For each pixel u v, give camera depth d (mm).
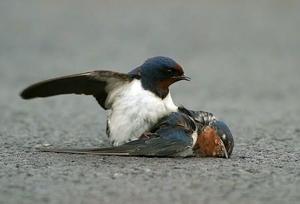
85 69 25250
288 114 17094
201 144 9898
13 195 7797
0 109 17375
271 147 11695
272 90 21922
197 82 23422
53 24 36562
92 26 36281
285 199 7750
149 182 8453
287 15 39500
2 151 10781
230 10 40875
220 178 8734
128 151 9602
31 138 12523
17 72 24922
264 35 34188
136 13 39875
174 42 32344
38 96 10586
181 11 40438
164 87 9906
